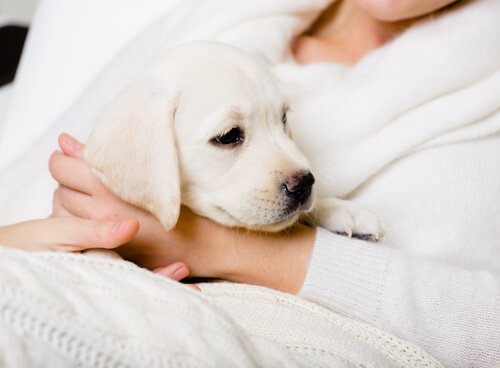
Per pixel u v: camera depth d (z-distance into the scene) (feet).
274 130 1.78
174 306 1.23
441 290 1.62
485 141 1.97
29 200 2.07
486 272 1.69
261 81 1.76
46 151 2.31
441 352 1.59
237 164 1.72
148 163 1.65
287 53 2.35
